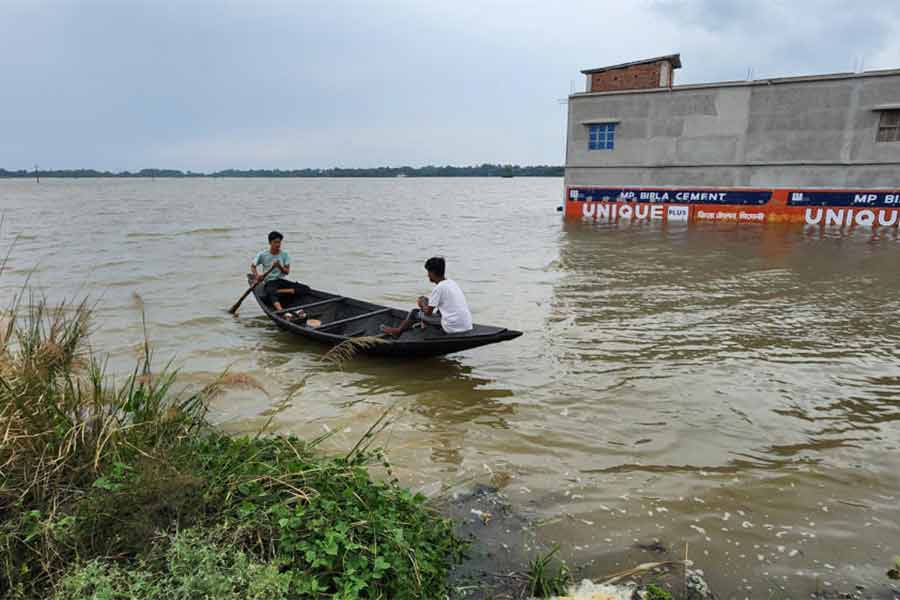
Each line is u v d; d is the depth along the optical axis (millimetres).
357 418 6082
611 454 5348
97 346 8180
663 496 4633
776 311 10430
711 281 13266
